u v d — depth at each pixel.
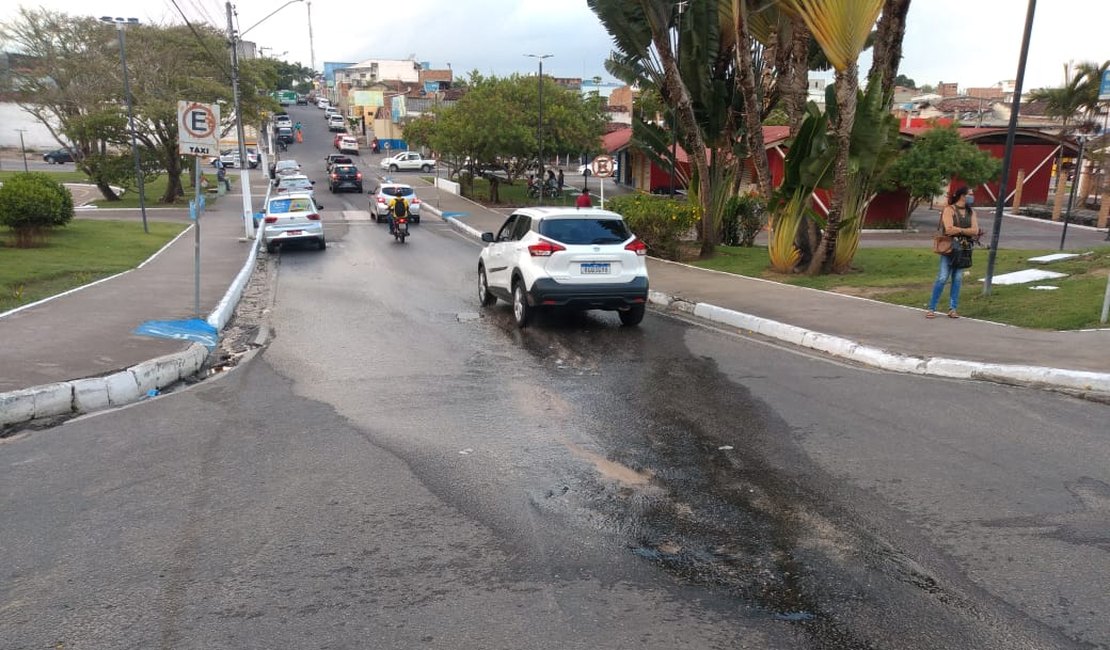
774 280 14.41
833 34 11.99
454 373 8.09
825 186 14.03
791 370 8.07
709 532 4.29
